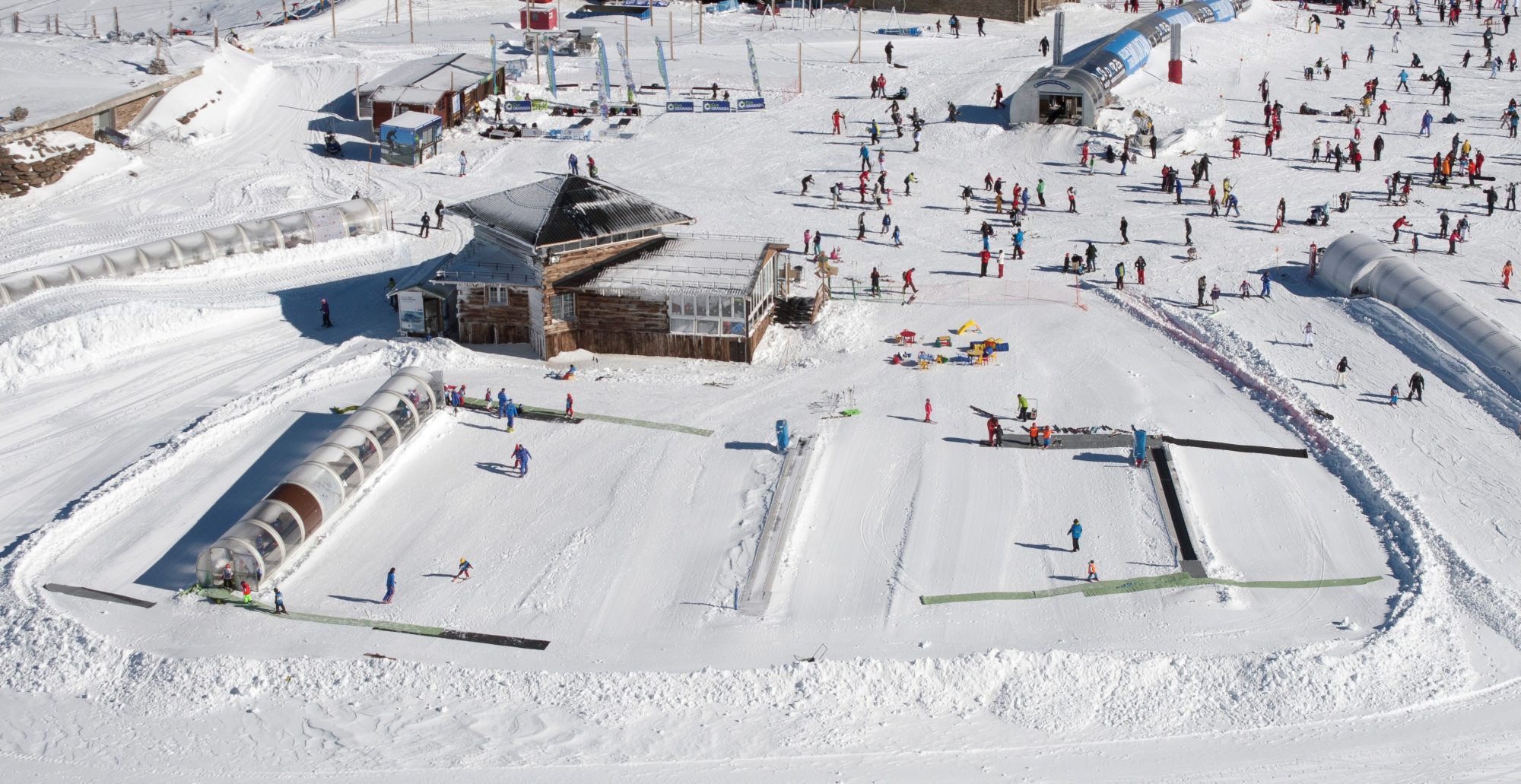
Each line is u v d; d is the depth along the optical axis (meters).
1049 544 47.47
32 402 58.47
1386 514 48.59
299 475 48.97
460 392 56.84
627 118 95.31
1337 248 68.50
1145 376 59.59
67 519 49.16
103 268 68.25
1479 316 61.56
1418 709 39.62
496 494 51.00
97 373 61.06
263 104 96.75
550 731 39.12
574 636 43.16
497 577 46.16
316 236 74.75
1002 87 97.88
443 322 64.38
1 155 79.31
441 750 38.38
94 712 40.41
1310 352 61.66
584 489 51.16
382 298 69.31
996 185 78.94
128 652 42.47
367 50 108.69
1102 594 44.72
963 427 55.31
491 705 40.22
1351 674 40.66
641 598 44.94
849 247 74.94
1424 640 42.12
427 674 41.25
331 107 96.38
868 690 40.56
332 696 40.72
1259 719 39.50
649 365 62.19
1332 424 54.81
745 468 52.28
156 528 49.16
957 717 39.81
